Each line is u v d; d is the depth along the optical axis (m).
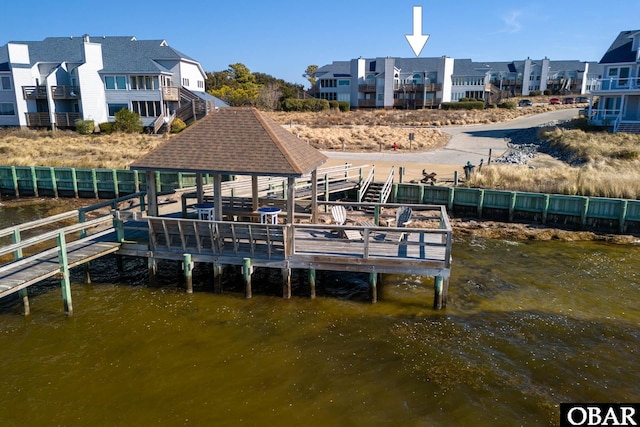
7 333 12.27
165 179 27.97
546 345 11.98
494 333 12.55
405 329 12.70
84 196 28.92
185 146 14.55
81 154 37.59
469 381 10.45
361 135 49.09
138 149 40.00
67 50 57.25
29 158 34.09
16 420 9.11
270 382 10.37
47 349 11.55
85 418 9.18
